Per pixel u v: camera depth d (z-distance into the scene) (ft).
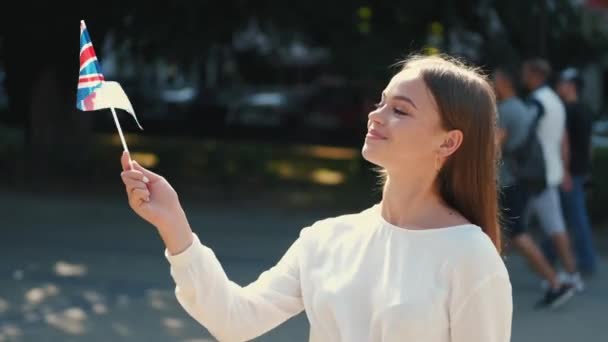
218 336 7.40
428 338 6.66
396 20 42.19
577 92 27.02
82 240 32.12
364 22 42.78
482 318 6.63
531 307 23.24
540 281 26.25
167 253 7.06
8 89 52.70
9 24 43.14
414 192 7.02
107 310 22.39
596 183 35.78
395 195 7.07
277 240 33.17
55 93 47.67
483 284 6.61
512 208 22.75
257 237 33.68
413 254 6.79
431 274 6.70
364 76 41.37
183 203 42.01
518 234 22.99
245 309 7.39
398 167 6.98
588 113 26.86
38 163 47.65
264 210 40.70
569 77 26.96
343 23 41.52
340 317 6.95
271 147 71.46
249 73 86.99
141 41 42.47
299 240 7.64
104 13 40.34
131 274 26.58
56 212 38.17
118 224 35.76
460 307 6.64
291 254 7.70
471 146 6.97
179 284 7.07
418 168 6.98
